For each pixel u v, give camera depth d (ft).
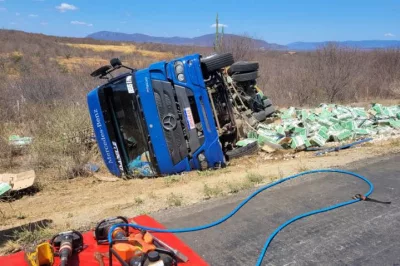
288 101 61.16
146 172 26.21
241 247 14.15
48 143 31.73
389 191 19.30
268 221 16.22
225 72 32.22
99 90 26.18
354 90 65.92
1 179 23.48
